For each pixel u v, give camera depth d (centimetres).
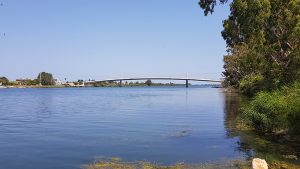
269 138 2573
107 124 3706
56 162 1922
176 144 2436
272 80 4381
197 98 9731
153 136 2819
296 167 1731
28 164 1891
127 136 2827
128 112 5328
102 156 2055
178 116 4556
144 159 1967
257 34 3656
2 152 2202
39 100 9469
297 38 3778
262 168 1636
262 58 4416
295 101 2516
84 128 3369
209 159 1953
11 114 5097
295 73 3762
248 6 3541
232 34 4109
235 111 5112
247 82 7925
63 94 14212
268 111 2744
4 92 16875
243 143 2409
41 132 3106
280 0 3703
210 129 3192
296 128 2395
